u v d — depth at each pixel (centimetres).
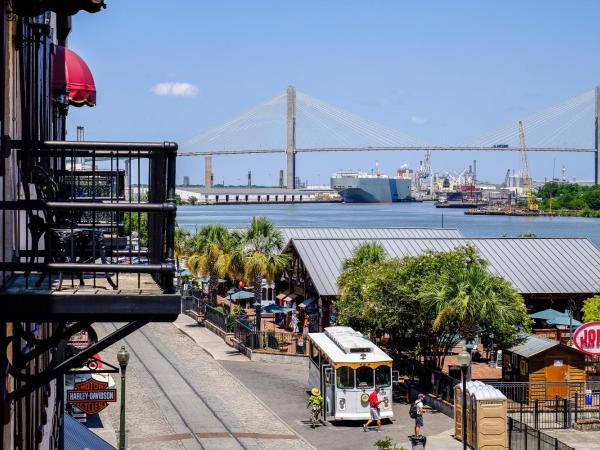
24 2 1019
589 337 4088
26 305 853
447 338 5016
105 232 1658
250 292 7869
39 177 1046
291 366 5628
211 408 4444
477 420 3603
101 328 6894
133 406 4444
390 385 4156
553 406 4272
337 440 3866
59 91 2133
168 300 876
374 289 4869
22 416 1116
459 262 4828
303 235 7850
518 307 4600
